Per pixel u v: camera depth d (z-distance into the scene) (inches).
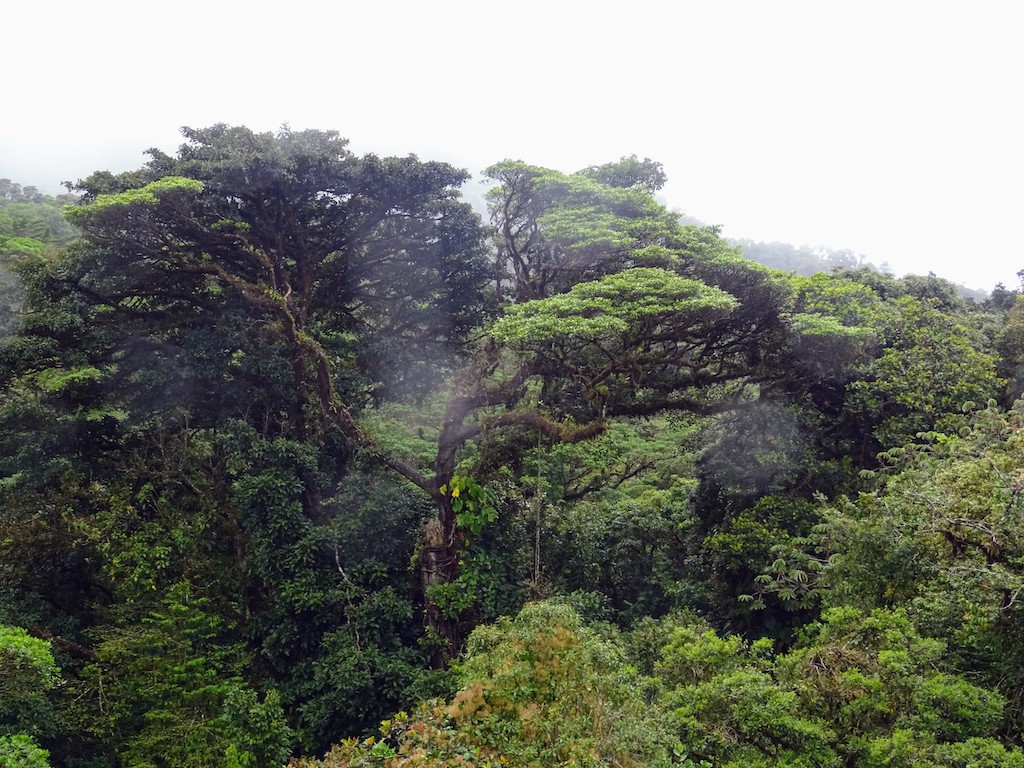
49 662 391.5
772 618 560.1
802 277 729.0
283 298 617.3
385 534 632.4
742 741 306.5
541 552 709.3
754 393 767.1
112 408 676.1
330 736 520.7
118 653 493.7
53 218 1289.4
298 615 585.6
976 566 331.0
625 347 566.9
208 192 624.1
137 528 601.6
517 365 685.3
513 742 292.4
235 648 542.6
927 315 677.3
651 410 639.1
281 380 655.1
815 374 627.8
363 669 533.3
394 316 761.6
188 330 655.8
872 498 442.9
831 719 304.8
